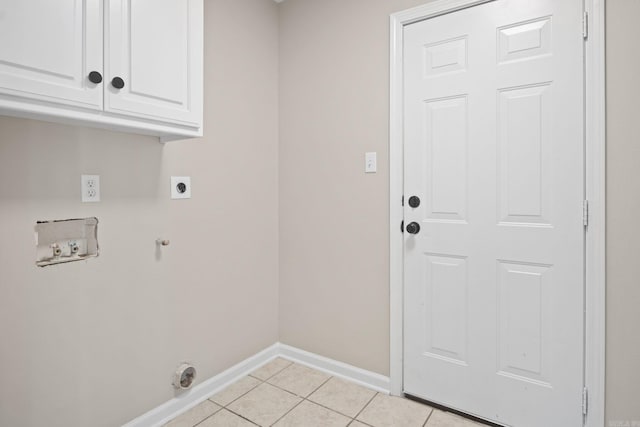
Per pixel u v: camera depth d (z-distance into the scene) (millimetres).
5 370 1218
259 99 2188
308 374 2127
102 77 1158
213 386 1919
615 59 1367
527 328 1572
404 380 1897
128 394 1565
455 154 1715
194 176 1820
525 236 1562
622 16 1353
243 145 2088
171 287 1729
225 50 1964
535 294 1550
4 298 1210
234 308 2057
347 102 2023
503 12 1579
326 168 2117
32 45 1003
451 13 1701
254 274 2182
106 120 1188
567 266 1479
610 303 1396
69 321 1372
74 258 1382
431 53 1761
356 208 2016
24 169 1242
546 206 1516
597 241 1405
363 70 1960
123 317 1542
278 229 2336
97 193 1438
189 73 1436
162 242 1658
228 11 1975
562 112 1470
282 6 2297
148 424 1628
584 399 1455
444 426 1647
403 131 1853
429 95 1771
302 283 2242
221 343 1984
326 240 2135
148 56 1285
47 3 1031
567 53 1454
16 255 1232
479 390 1689
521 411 1593
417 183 1819
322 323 2168
